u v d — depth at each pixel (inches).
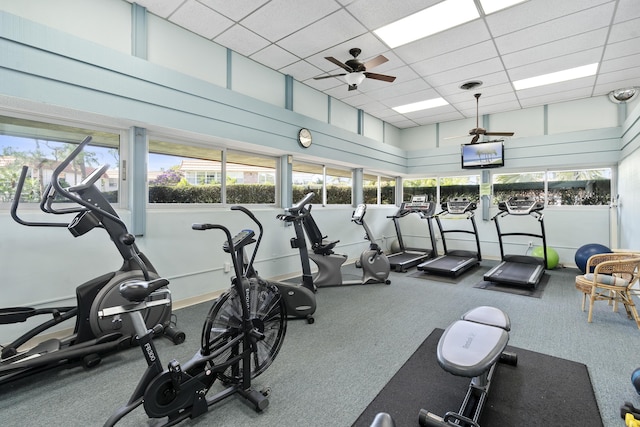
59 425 71.5
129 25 127.9
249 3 127.2
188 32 147.6
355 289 186.1
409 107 259.4
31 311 94.4
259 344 85.9
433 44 157.6
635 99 216.7
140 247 136.2
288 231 207.9
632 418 68.2
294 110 205.2
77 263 117.9
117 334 101.7
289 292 131.4
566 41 153.5
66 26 112.3
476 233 252.1
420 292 179.2
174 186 155.2
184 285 151.7
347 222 263.0
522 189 271.4
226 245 81.1
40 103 101.3
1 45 93.6
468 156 269.3
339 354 104.4
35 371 86.4
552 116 249.0
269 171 204.8
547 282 198.7
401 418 73.1
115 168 133.7
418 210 265.4
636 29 142.5
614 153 220.5
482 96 232.1
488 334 74.6
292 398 81.0
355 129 261.7
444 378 90.0
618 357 100.4
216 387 87.5
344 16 135.4
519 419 72.2
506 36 149.9
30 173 112.8
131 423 71.6
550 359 99.3
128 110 121.3
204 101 147.1
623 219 210.5
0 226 102.3
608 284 128.9
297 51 167.2
